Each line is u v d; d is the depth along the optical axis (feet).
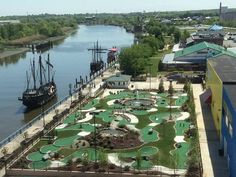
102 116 451.53
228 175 295.69
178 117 440.86
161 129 401.29
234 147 274.16
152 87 600.80
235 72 411.95
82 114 462.19
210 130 395.96
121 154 335.06
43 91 568.41
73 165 313.32
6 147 364.58
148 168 306.14
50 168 309.63
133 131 391.45
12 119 500.33
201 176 292.20
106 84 607.37
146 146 353.92
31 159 331.16
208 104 477.36
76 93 579.89
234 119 275.80
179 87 591.37
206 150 344.69
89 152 340.18
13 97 608.19
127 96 543.39
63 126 419.95
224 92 335.67
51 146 360.89
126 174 295.07
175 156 315.17
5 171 308.60
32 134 397.60
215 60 519.19
